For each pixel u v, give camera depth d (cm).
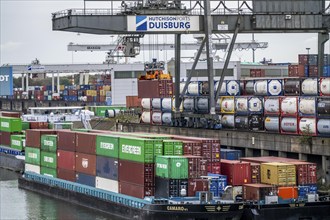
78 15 13625
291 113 13162
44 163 13988
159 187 10288
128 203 10769
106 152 11531
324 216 10300
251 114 14325
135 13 13962
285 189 10144
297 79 13612
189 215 9906
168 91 17488
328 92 12812
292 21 14662
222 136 14925
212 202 10031
